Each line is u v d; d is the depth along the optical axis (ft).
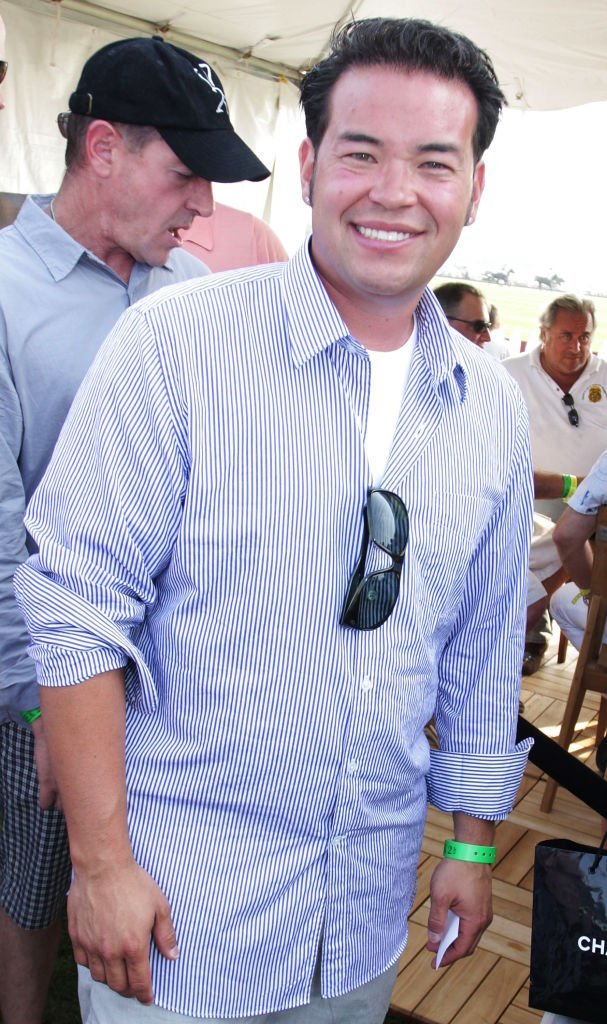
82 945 4.04
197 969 4.20
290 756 4.15
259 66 17.43
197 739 4.14
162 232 5.93
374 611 4.13
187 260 6.94
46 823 6.18
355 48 3.93
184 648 4.10
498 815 5.17
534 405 15.62
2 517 5.68
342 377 4.11
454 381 4.49
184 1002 4.22
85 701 3.94
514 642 5.17
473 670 5.14
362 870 4.48
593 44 15.60
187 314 4.05
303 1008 4.62
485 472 4.62
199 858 4.17
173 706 4.19
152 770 4.20
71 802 3.97
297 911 4.30
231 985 4.25
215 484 3.99
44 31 14.14
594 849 5.13
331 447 4.09
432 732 12.39
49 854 6.26
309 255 4.16
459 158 4.00
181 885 4.16
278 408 4.03
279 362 4.06
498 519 4.86
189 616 4.09
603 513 10.81
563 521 11.34
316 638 4.10
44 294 5.82
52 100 14.48
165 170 5.72
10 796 6.28
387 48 3.86
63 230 5.89
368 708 4.24
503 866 10.09
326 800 4.25
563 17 14.73
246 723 4.10
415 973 8.26
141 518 3.97
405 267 4.04
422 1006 7.88
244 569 4.03
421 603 4.42
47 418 5.90
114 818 3.98
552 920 5.06
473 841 5.18
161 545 4.06
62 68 14.49
